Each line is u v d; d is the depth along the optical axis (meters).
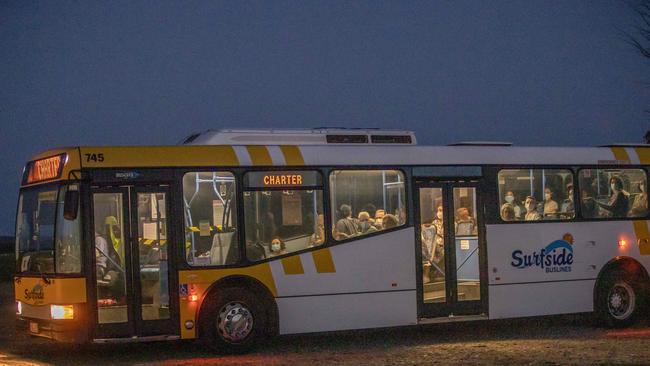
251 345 13.21
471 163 14.93
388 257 14.15
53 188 12.78
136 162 12.90
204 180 13.20
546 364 11.82
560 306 15.41
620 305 16.02
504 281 14.95
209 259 13.11
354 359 12.60
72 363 12.62
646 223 16.22
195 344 14.41
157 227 12.91
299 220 13.70
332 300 13.75
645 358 12.27
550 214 15.46
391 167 14.36
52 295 12.43
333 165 13.98
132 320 12.64
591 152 15.97
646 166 16.33
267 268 13.38
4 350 14.08
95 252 12.57
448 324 17.00
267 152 13.66
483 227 14.90
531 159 15.40
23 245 13.23
